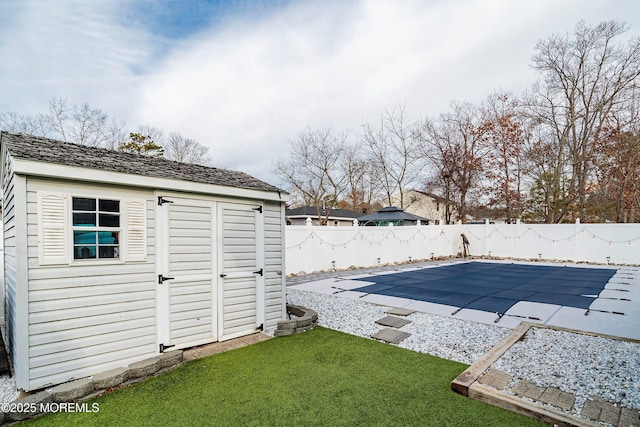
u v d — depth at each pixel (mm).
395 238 15258
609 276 10680
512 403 2914
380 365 3971
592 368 3664
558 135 19656
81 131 21281
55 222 3416
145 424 2781
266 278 5461
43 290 3324
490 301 7258
